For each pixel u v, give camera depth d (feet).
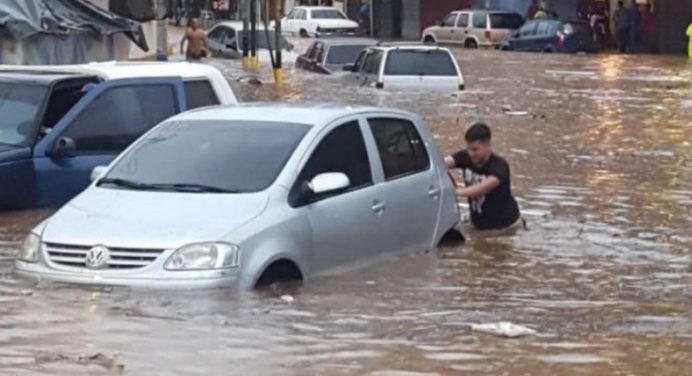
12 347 29.01
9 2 89.81
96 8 100.37
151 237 33.58
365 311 33.65
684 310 35.14
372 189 38.75
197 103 51.60
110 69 50.78
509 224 48.24
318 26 233.14
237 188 35.83
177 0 255.09
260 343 29.81
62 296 33.14
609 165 71.46
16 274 34.83
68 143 47.42
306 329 31.32
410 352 29.45
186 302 32.60
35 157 46.98
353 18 273.13
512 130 90.17
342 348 29.63
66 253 34.12
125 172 37.63
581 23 204.64
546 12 219.82
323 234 36.24
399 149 41.22
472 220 48.21
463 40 218.38
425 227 41.42
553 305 35.65
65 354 28.53
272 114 39.37
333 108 40.27
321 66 132.16
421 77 113.91
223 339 29.99
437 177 42.47
